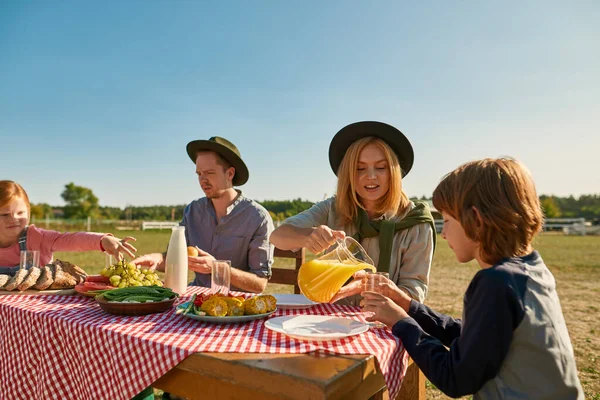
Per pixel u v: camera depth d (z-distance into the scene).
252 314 1.62
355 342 1.31
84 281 2.20
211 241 3.14
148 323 1.50
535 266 1.18
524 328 1.08
